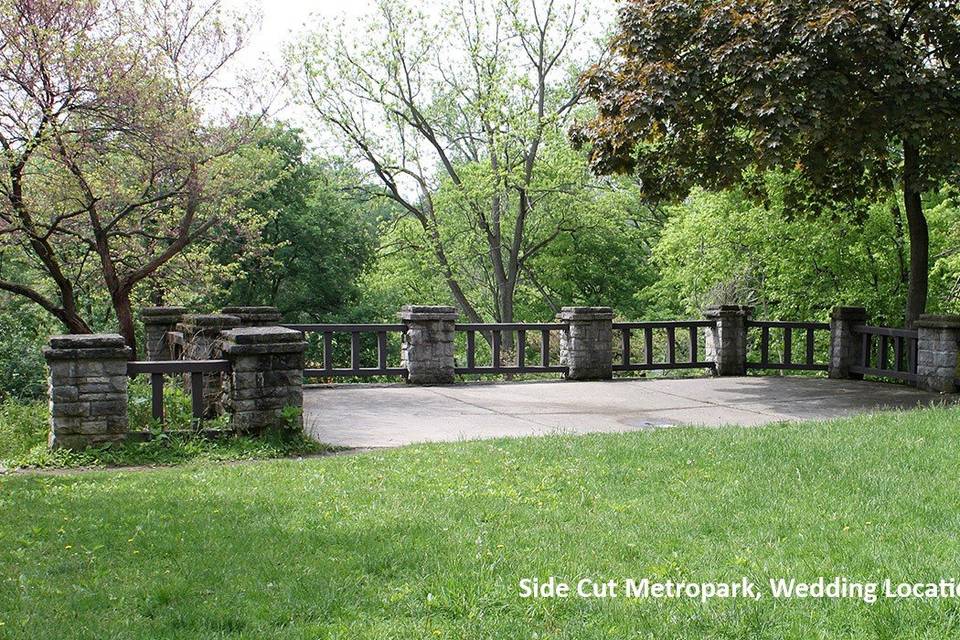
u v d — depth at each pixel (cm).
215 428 898
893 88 1217
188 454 852
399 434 997
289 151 3256
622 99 1329
